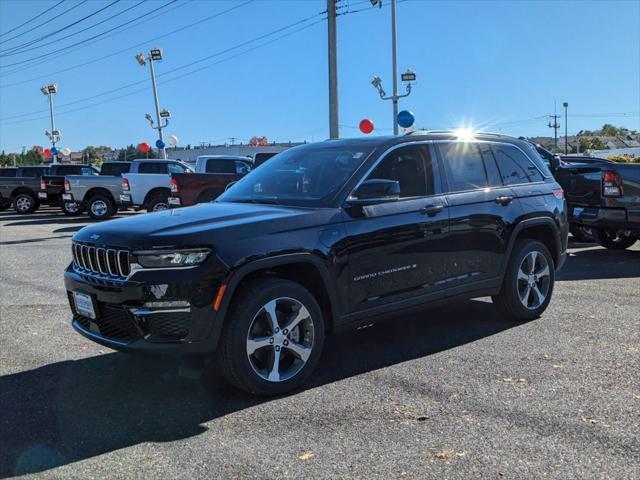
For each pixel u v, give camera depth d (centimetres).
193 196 1670
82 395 425
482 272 551
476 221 539
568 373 450
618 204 916
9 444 351
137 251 388
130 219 453
